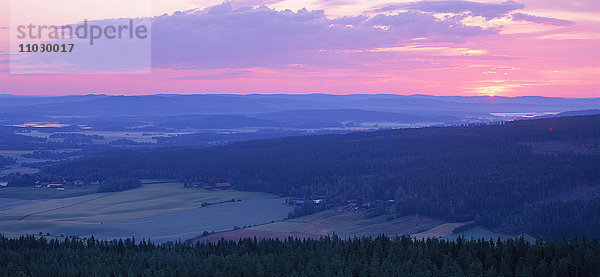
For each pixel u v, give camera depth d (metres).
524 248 135.75
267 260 132.62
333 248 143.75
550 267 123.69
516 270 125.12
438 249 138.62
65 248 155.12
